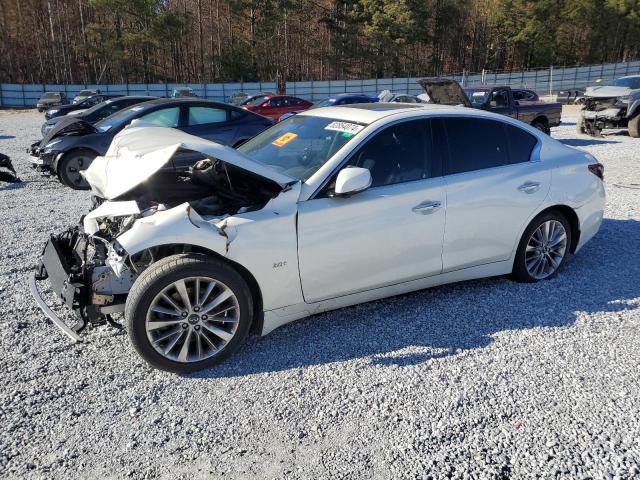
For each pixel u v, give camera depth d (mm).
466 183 4117
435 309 4203
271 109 22750
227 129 9891
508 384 3182
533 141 4637
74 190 9188
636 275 4883
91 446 2686
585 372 3301
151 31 51562
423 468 2521
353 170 3494
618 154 12477
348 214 3643
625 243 5836
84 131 9453
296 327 3947
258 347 3662
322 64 61469
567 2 64500
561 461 2555
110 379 3270
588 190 4785
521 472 2490
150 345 3223
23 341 3703
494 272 4469
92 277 3387
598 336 3740
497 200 4242
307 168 3826
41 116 33000
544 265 4734
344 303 3838
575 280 4770
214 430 2811
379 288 3908
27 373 3311
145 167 3461
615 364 3387
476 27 66500
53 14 56188
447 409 2957
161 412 2961
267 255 3424
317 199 3604
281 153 4168
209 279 3281
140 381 3250
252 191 3826
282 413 2943
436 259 4070
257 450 2658
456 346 3635
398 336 3783
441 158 4105
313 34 60469
